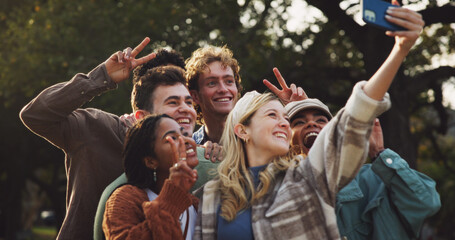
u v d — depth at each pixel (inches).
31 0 640.4
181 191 94.7
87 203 127.8
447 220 893.2
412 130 746.2
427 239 882.8
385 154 118.4
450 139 999.6
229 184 104.8
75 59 554.6
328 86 661.3
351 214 121.3
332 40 661.3
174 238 92.8
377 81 91.4
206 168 125.6
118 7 569.0
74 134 128.7
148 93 129.5
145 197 102.0
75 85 124.2
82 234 127.1
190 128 128.3
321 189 98.7
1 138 858.8
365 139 93.8
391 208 119.0
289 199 99.6
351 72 647.1
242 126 110.7
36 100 125.3
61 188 1170.6
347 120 93.7
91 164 129.0
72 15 554.9
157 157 103.9
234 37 588.4
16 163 892.0
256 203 102.6
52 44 568.4
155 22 550.6
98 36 558.9
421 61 650.8
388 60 89.9
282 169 105.7
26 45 571.5
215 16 587.5
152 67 146.5
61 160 948.6
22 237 1123.3
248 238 100.5
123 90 511.8
